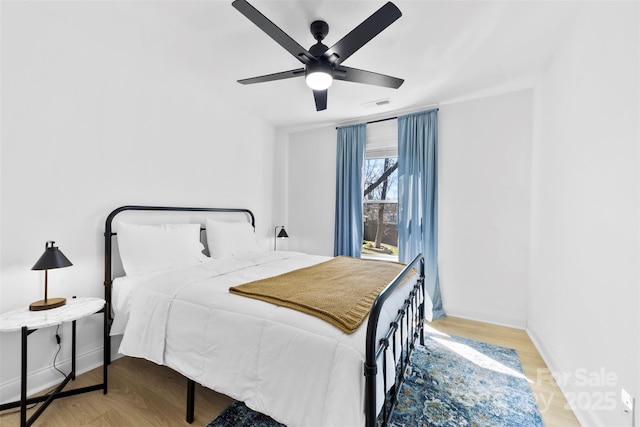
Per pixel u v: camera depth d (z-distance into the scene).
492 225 2.79
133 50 2.07
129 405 1.57
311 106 3.20
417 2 1.57
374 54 2.09
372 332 1.01
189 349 1.42
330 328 1.14
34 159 1.69
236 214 3.32
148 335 1.57
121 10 1.66
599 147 1.37
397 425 1.41
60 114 1.80
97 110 2.00
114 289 1.96
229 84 2.65
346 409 0.98
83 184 1.92
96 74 1.99
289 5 1.59
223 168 3.10
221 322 1.35
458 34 1.85
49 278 1.76
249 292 1.48
